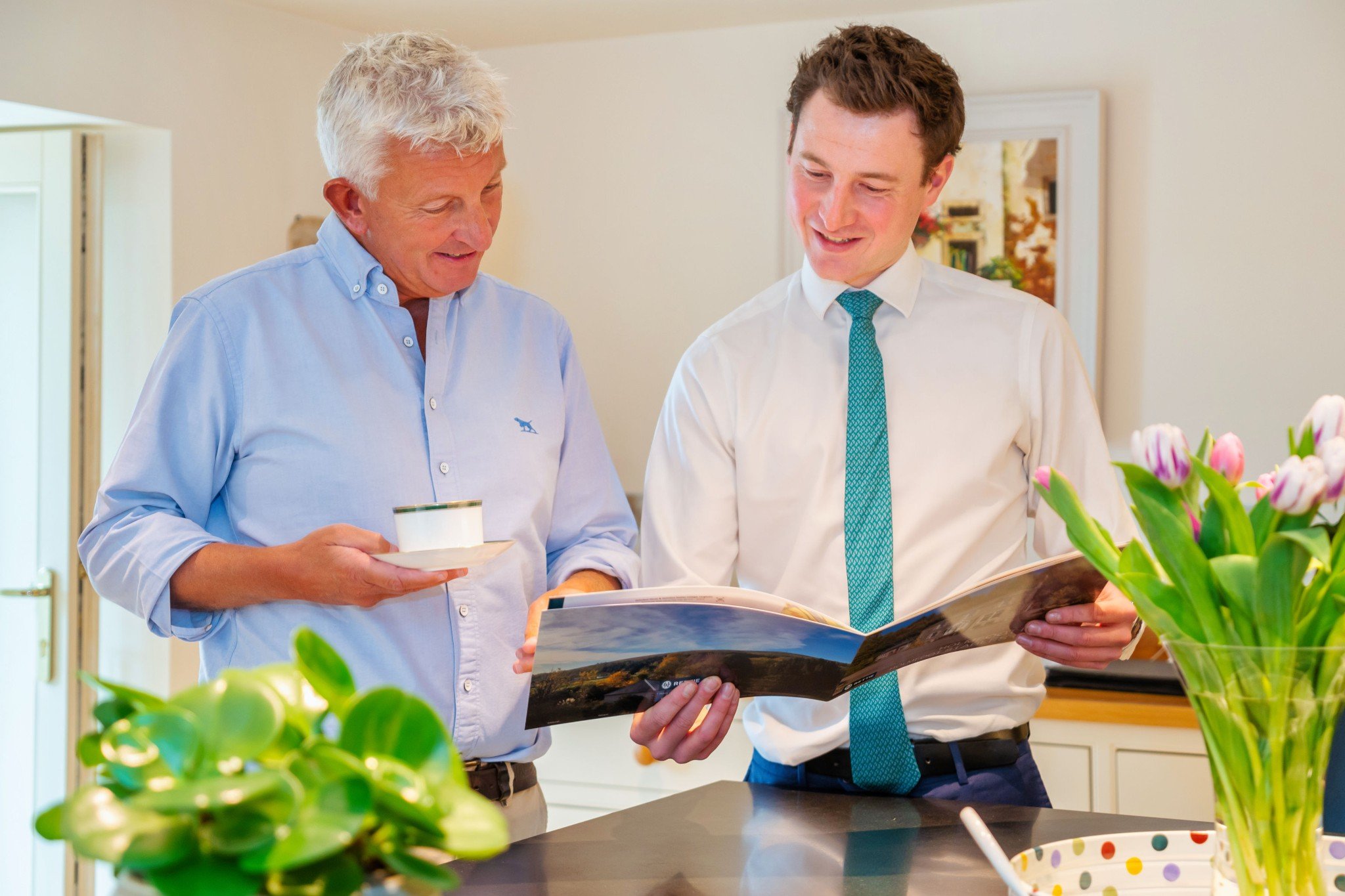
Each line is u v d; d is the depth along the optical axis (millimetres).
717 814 1242
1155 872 969
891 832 1163
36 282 2896
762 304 1651
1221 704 784
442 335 1469
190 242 2916
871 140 1382
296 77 3145
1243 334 2846
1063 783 2547
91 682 611
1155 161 2895
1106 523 1513
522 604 1478
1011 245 2971
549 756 2844
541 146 3395
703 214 3254
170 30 2869
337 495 1396
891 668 1233
